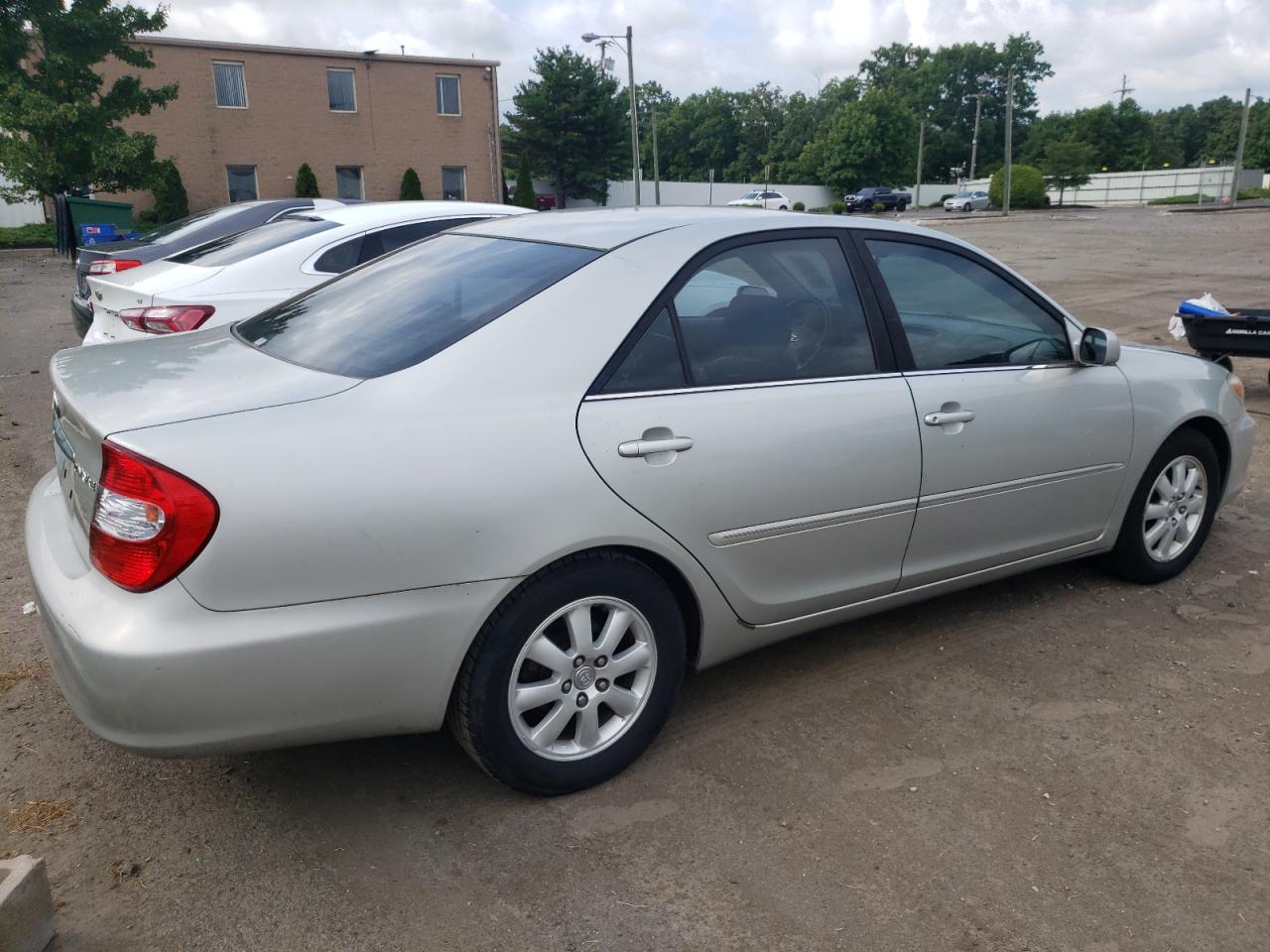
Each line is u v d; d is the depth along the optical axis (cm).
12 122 2591
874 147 7512
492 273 307
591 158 5662
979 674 365
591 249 304
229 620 232
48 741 316
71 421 261
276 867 260
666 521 284
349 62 3612
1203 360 454
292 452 238
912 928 240
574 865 262
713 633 311
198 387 265
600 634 286
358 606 244
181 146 3412
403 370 263
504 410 262
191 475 227
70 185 2731
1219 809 287
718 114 9994
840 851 268
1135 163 9531
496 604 262
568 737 293
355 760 310
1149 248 2406
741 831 276
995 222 3931
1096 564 462
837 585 335
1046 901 250
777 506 307
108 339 650
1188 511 445
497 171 3978
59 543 268
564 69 5462
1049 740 322
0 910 215
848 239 344
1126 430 402
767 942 236
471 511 252
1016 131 10600
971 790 295
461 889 253
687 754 313
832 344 329
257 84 3481
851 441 320
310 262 654
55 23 2681
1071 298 1449
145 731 232
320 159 3641
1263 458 649
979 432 354
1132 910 247
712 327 304
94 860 262
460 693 267
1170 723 332
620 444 274
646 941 236
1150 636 396
